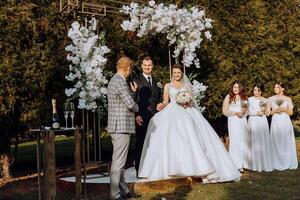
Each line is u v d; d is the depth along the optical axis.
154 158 6.98
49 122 9.08
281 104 9.16
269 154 8.85
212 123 13.25
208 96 11.21
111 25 10.08
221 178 6.99
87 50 7.72
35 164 12.66
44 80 8.80
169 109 7.26
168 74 10.33
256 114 8.95
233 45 11.40
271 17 12.11
